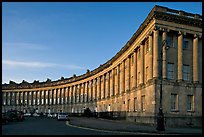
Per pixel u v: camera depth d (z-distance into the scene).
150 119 47.34
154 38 48.84
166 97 47.50
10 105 147.62
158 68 48.19
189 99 49.66
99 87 94.12
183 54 50.69
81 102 110.81
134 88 59.72
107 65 84.56
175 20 49.62
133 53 62.91
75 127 38.59
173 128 39.53
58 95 129.62
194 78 50.59
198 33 51.19
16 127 38.25
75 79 115.94
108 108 83.19
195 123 47.69
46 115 111.19
